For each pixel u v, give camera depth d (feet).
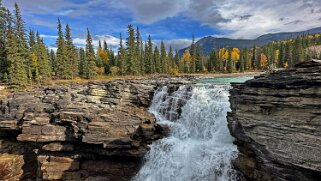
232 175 65.00
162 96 108.47
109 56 396.98
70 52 280.72
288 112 47.01
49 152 88.84
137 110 105.29
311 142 43.34
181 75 329.52
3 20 209.77
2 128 104.53
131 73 312.71
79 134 83.82
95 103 104.58
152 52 356.38
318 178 44.29
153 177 79.05
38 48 253.65
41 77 236.63
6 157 97.91
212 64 392.06
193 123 91.56
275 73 52.70
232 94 62.80
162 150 81.00
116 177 82.74
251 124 54.19
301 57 346.13
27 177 96.43
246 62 402.31
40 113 96.84
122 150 80.43
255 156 57.36
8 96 126.72
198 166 72.18
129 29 304.71
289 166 47.32
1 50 206.49
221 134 81.82
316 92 42.29
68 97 110.63
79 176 82.99
